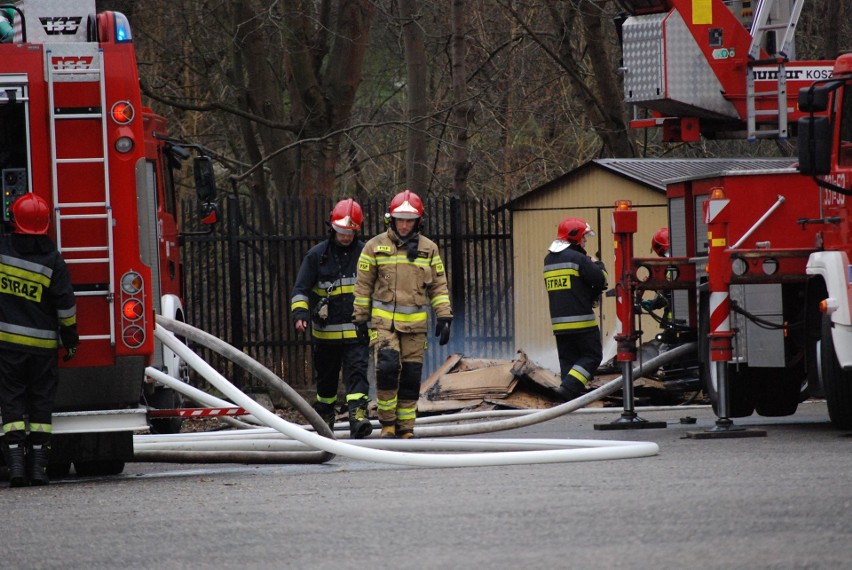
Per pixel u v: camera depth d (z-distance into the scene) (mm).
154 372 25422
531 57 69375
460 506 17219
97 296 23141
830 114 27500
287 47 55688
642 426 31625
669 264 32062
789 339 29672
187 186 61469
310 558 13797
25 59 22891
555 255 35094
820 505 16047
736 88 37406
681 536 14133
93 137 23031
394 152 66125
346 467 24469
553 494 18109
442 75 70500
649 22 37188
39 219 22484
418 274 28266
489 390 38625
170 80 63469
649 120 39156
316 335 30578
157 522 17078
